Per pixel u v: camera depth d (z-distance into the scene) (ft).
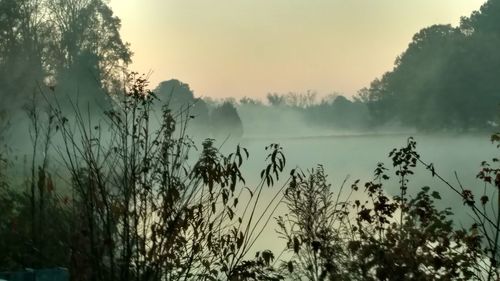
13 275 15.26
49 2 174.19
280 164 23.45
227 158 22.90
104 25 187.62
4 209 24.07
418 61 339.57
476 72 318.04
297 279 27.58
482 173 26.61
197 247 22.38
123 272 20.81
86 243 21.16
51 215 22.65
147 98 22.52
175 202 21.86
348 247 26.89
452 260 25.91
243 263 24.02
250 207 55.57
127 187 21.65
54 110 24.36
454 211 51.67
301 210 28.81
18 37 144.77
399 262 26.11
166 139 22.29
